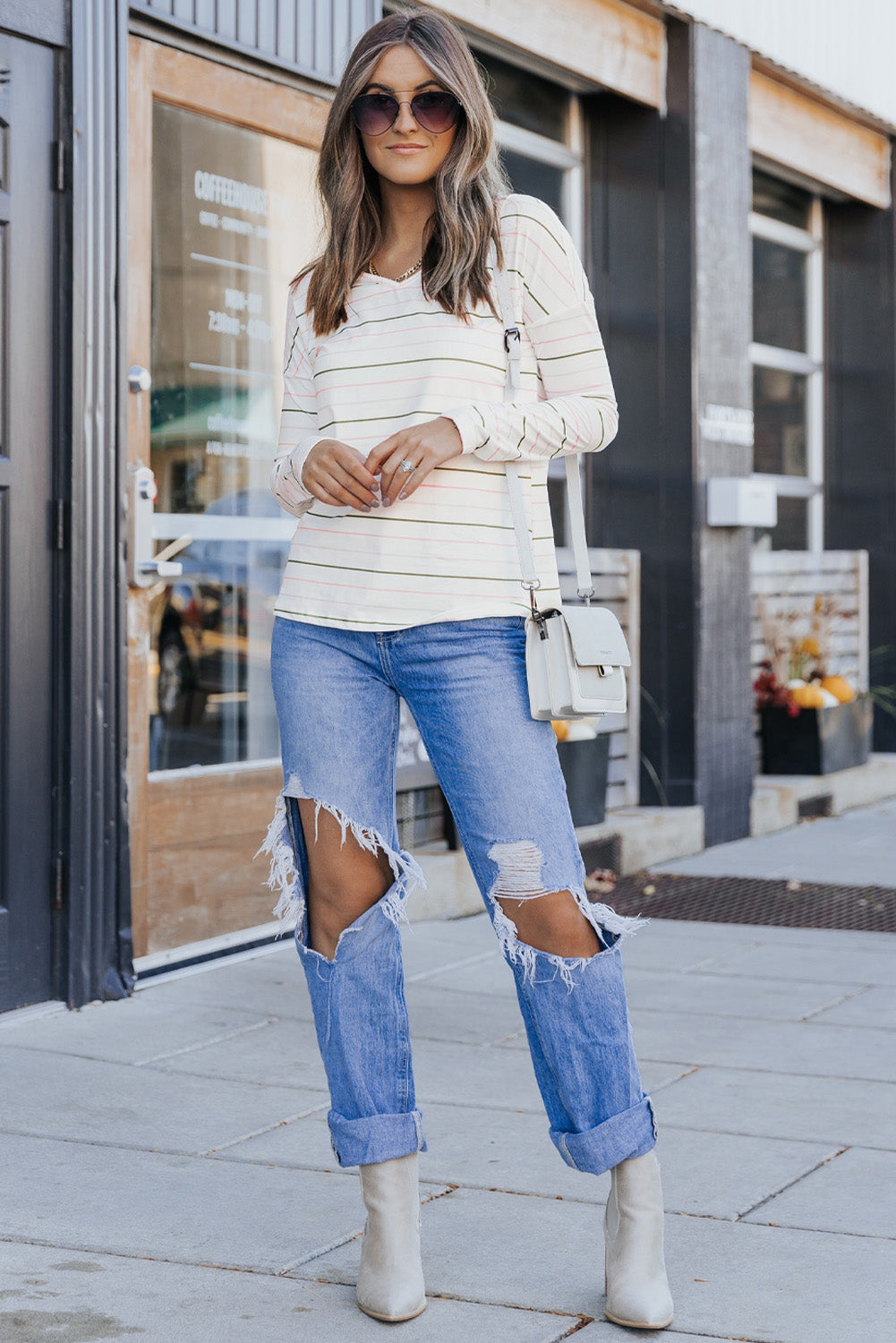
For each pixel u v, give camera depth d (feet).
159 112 14.10
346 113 7.47
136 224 13.61
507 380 7.45
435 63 7.24
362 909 7.69
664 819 21.21
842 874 20.52
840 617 28.35
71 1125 10.19
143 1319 7.42
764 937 16.78
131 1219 8.65
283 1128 10.24
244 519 15.31
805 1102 10.96
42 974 12.84
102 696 13.01
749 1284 7.91
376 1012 7.64
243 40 14.61
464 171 7.33
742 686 23.02
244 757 15.37
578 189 21.86
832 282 28.86
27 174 12.41
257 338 15.39
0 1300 7.57
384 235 7.69
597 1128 7.36
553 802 7.42
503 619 7.41
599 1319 7.51
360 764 7.57
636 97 21.25
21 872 12.57
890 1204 9.02
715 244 21.98
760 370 27.09
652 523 21.93
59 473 12.68
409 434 7.06
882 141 28.50
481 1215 8.81
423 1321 7.47
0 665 12.35
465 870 17.60
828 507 29.07
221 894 14.76
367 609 7.40
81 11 12.63
